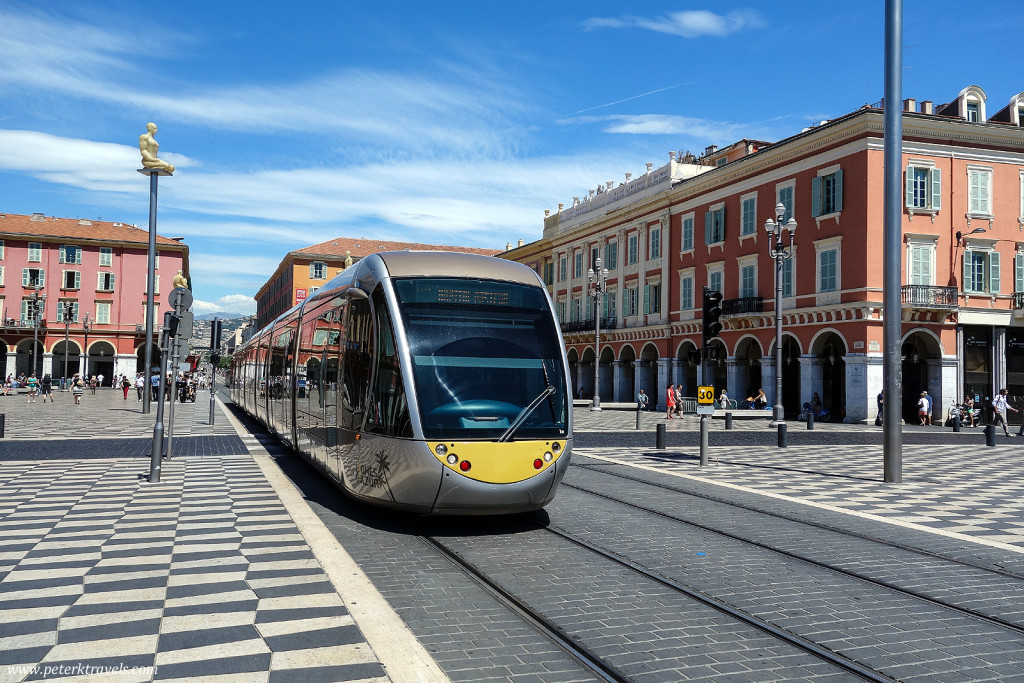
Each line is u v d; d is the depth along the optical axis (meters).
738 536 9.02
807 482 13.95
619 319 52.31
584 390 58.19
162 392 12.79
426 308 9.25
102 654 4.94
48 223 75.12
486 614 5.95
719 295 15.93
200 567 7.17
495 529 9.19
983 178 35.06
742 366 40.88
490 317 9.38
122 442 19.42
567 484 13.17
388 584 6.75
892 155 13.64
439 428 8.53
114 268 74.75
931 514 10.82
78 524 9.14
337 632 5.39
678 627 5.70
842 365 36.28
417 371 8.80
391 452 8.73
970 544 8.83
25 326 71.00
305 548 7.98
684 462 17.03
